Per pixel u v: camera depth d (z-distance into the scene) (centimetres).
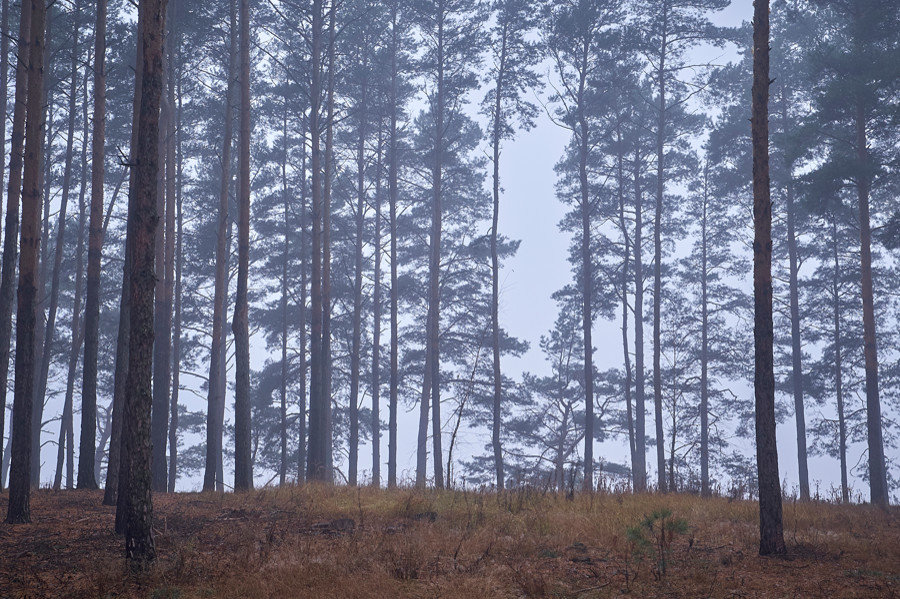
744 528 1353
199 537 1162
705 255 4781
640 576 937
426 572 933
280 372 4716
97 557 988
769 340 1185
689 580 922
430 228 4816
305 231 4256
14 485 1339
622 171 4481
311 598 800
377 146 4528
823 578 941
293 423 4612
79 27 3378
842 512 1667
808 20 4012
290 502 1659
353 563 940
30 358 1377
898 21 2833
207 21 3262
